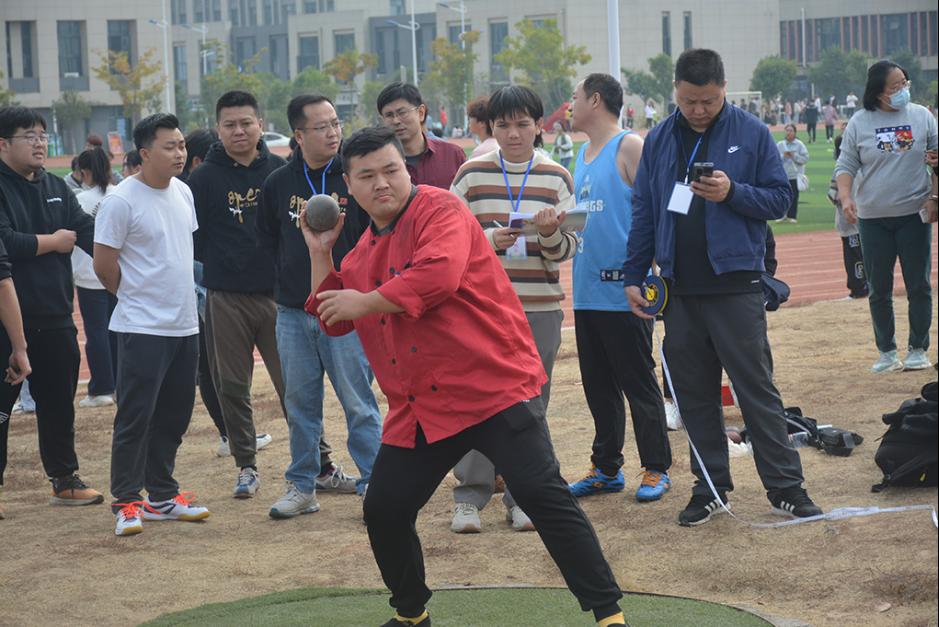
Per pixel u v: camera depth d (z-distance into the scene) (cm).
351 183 433
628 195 657
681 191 597
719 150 601
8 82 8462
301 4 13338
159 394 677
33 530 677
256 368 1241
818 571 537
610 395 684
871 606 495
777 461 614
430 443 433
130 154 1044
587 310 666
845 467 713
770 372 618
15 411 1055
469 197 655
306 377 681
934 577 511
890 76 912
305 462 686
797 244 2250
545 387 649
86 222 725
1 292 658
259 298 732
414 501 443
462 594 534
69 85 8606
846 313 1350
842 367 1023
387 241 439
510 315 436
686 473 727
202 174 721
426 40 11619
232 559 608
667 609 503
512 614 506
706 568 553
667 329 622
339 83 11250
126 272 657
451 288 413
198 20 14050
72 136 8025
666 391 846
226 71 8588
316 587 555
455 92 8419
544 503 425
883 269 959
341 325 463
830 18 11750
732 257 593
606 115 680
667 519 633
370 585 560
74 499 736
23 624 523
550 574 561
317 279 459
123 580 580
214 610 526
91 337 1045
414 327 425
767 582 531
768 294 675
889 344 981
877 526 584
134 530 657
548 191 647
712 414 628
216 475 804
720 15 11425
